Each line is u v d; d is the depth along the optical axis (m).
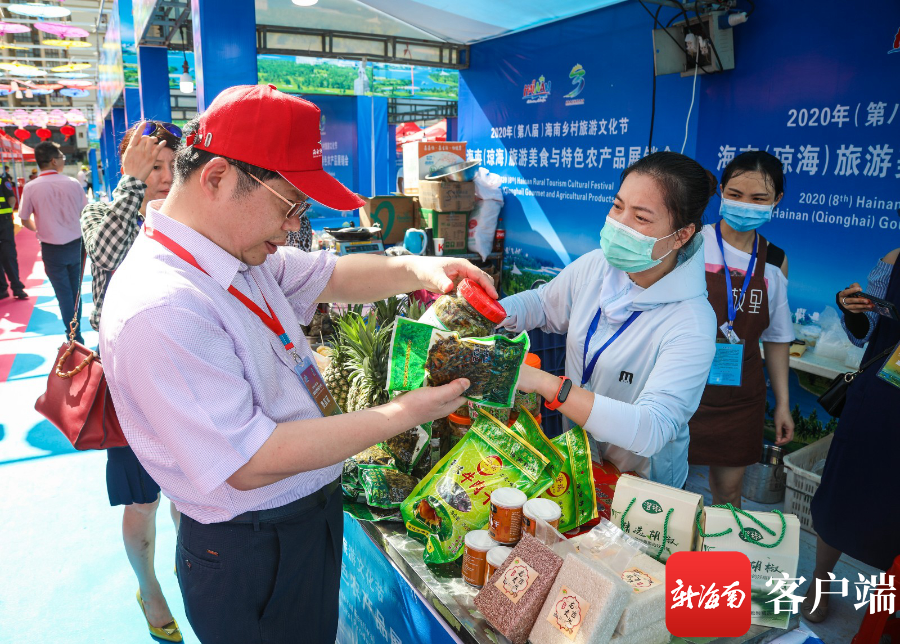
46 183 6.12
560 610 1.23
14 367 5.96
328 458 1.21
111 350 1.18
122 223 2.51
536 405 1.84
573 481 1.62
